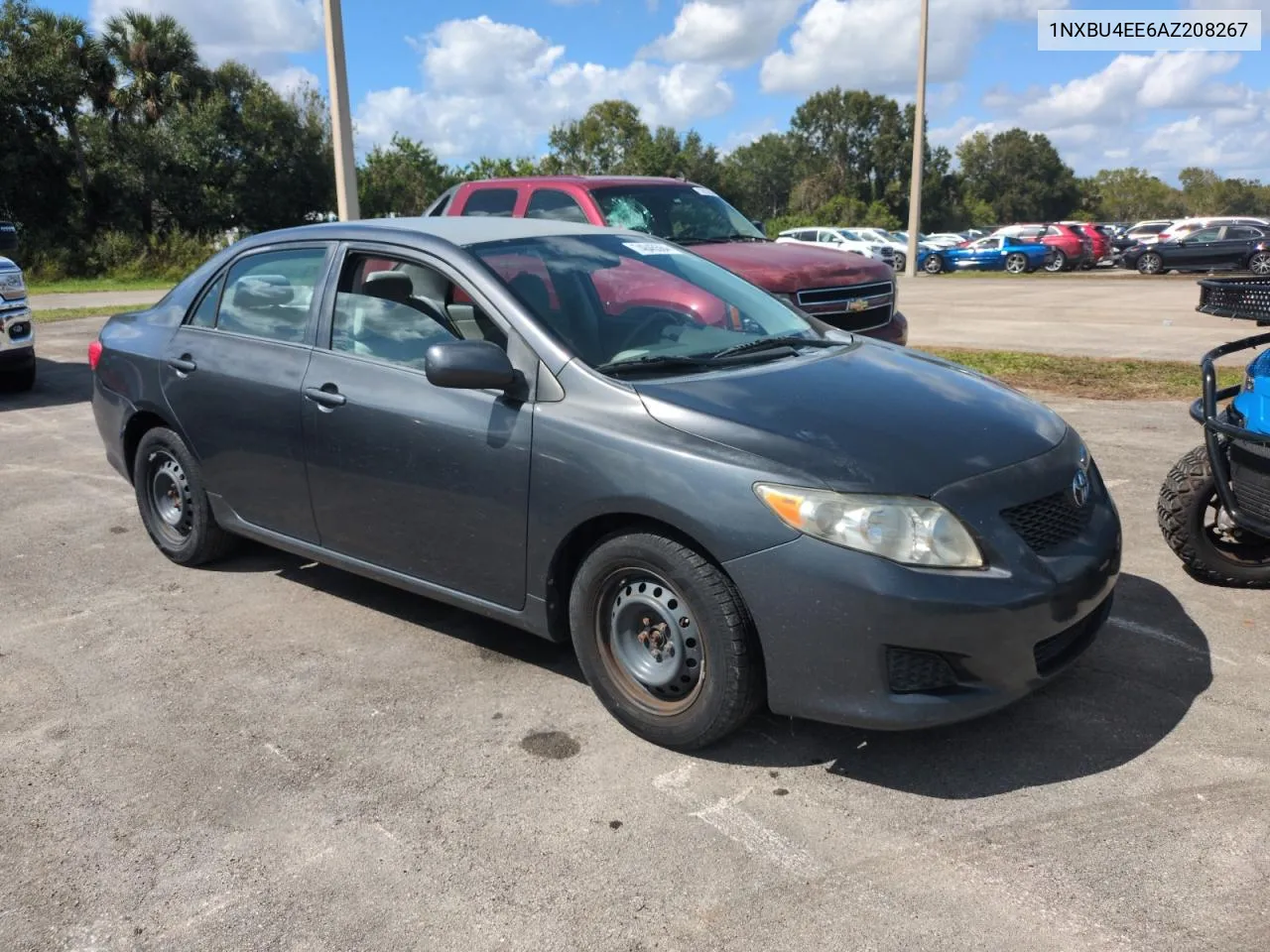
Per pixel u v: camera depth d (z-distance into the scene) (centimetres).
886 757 333
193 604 473
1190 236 2892
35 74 3719
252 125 4184
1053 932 251
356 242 430
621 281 414
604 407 341
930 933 252
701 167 8956
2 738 356
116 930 261
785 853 285
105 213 3994
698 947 250
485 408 366
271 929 260
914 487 303
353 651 421
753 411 329
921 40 2945
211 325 484
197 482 490
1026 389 927
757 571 304
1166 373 992
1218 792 307
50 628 448
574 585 352
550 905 267
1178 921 253
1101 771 320
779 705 314
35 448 782
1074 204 12719
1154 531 538
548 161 8669
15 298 983
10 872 285
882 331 816
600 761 335
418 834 298
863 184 11175
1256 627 420
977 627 295
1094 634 341
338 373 414
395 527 401
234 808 312
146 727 362
